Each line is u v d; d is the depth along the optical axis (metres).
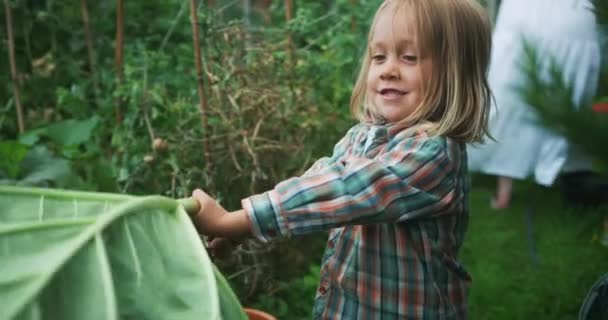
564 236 3.76
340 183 1.35
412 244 1.49
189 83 3.00
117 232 1.11
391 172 1.39
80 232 1.08
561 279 3.12
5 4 3.21
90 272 1.05
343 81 3.18
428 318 1.51
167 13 3.95
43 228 1.07
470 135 1.56
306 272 3.05
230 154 2.65
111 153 3.13
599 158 1.83
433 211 1.43
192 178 2.62
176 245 1.18
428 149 1.44
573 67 3.10
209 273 1.13
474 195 4.70
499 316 2.84
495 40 3.77
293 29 3.07
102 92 3.47
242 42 2.85
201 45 2.74
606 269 3.21
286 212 1.32
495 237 3.76
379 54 1.58
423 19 1.51
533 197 4.49
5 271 1.00
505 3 3.77
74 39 3.63
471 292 2.98
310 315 2.76
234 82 2.75
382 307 1.52
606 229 3.70
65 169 2.53
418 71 1.52
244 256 2.70
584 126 1.77
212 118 2.62
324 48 3.28
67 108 3.31
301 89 2.95
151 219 1.19
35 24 3.57
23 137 3.01
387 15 1.56
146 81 2.85
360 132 1.68
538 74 1.83
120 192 2.67
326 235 3.22
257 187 2.71
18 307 0.97
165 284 1.10
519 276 3.19
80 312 1.00
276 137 2.84
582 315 1.77
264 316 2.01
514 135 3.87
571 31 3.11
